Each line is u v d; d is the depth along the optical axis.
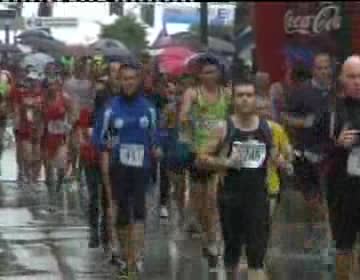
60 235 26.30
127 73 18.66
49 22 51.47
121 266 19.56
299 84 19.09
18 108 40.09
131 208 18.98
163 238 25.83
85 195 36.25
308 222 26.28
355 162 15.45
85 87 31.52
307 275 19.48
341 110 15.54
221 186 15.78
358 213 15.72
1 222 29.02
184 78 26.78
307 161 22.58
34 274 20.05
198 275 19.95
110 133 18.86
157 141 19.64
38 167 40.66
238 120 15.63
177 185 27.75
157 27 38.47
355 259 17.23
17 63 50.06
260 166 15.53
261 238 15.52
